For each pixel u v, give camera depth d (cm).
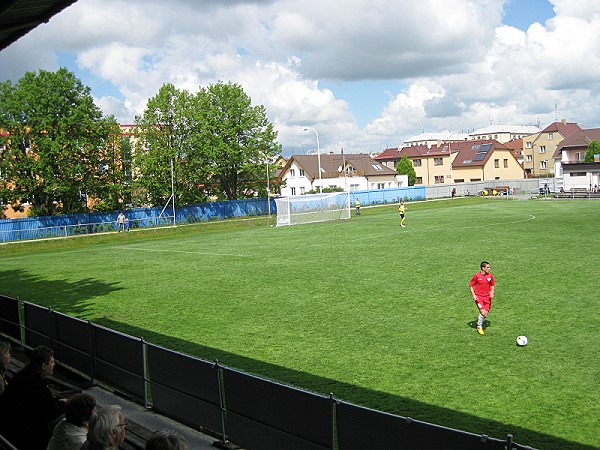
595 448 825
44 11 855
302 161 10012
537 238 3325
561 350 1284
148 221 6194
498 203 7081
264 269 2688
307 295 2031
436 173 11425
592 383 1080
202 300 2048
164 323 1730
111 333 1089
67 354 1252
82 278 2758
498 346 1335
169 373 962
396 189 8400
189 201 6638
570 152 9881
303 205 5697
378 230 4350
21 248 4669
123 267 3078
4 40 981
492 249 2952
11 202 5394
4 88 5300
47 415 663
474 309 1708
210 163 6719
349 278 2319
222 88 6750
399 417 629
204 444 862
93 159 5709
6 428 653
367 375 1180
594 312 1592
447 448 585
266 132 7019
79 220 5803
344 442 690
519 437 867
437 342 1391
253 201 7250
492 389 1071
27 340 1433
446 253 2889
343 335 1495
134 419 968
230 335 1552
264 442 793
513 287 1970
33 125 5319
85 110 5484
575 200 6944
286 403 754
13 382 673
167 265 3053
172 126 6431
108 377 1116
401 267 2523
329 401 698
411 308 1759
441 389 1083
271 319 1709
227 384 847
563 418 932
